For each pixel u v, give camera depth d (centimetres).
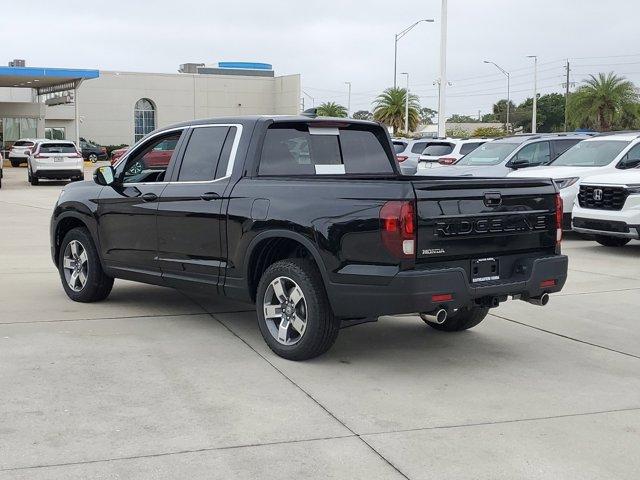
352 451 442
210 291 682
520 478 410
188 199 685
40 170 2950
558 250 648
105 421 481
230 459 428
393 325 755
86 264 814
